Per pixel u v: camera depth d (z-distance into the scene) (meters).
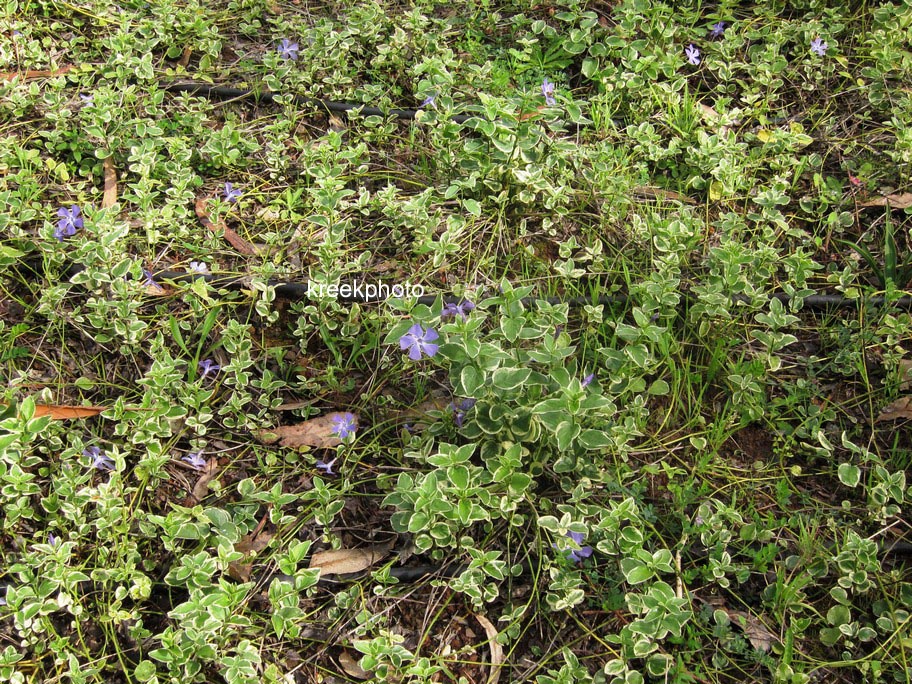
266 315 0.95
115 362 0.95
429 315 0.81
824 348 0.98
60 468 0.84
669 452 0.90
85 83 1.20
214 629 0.71
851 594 0.79
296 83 1.23
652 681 0.73
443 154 1.10
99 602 0.76
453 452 0.75
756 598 0.80
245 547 0.82
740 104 1.25
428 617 0.79
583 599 0.78
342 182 1.04
